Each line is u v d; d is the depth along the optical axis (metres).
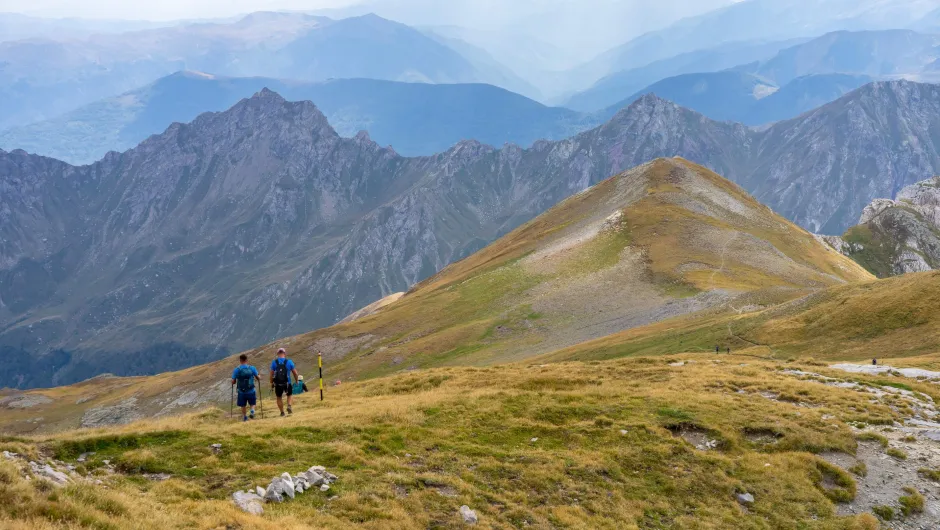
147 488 15.90
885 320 55.16
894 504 20.70
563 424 25.53
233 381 26.03
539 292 127.88
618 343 80.44
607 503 18.97
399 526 15.11
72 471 16.31
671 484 20.61
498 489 18.80
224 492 16.08
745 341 63.78
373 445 21.11
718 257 126.31
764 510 19.83
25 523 11.24
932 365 40.41
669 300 105.88
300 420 23.62
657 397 29.36
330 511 15.50
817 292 71.88
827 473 22.66
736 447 24.19
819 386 33.09
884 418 27.59
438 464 20.09
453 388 34.25
